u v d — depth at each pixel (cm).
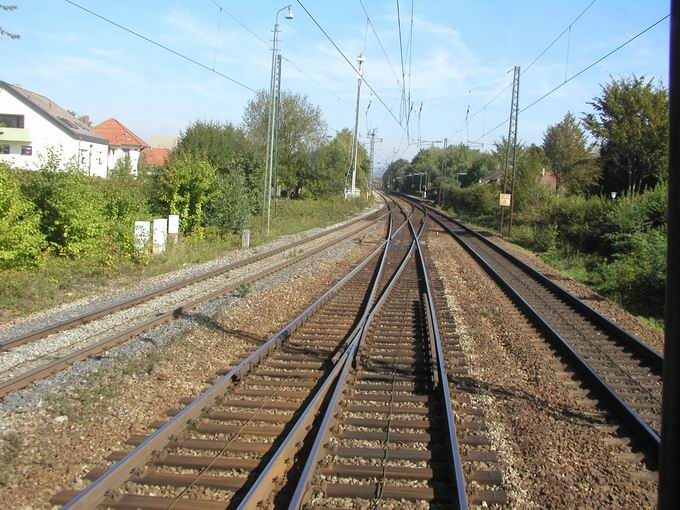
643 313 1714
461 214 6700
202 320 1185
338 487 538
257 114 6781
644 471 615
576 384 909
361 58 4728
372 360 970
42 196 1744
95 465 583
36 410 710
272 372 879
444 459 611
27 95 5391
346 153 6712
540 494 549
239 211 2819
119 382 816
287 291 1599
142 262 1883
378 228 4319
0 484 537
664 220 2616
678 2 304
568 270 2517
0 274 1434
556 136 4775
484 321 1356
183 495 525
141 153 7506
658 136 3403
